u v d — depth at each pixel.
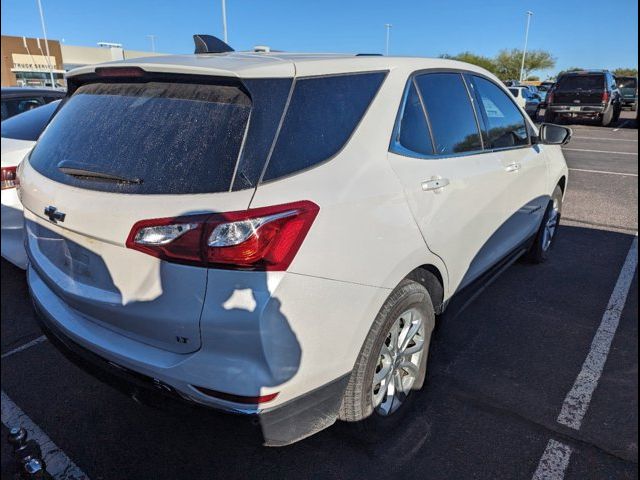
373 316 2.09
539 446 2.44
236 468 2.33
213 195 1.72
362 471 2.29
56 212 2.05
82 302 2.05
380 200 2.10
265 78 1.90
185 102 1.95
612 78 19.72
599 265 4.74
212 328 1.72
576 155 11.99
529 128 3.98
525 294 4.08
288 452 2.41
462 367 3.07
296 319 1.79
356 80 2.25
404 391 2.56
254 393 1.74
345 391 2.12
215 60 2.08
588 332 3.50
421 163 2.44
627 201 7.33
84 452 2.44
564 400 2.78
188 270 1.73
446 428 2.55
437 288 2.67
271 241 1.71
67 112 2.39
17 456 2.00
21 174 2.48
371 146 2.19
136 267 1.85
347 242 1.94
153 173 1.84
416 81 2.61
